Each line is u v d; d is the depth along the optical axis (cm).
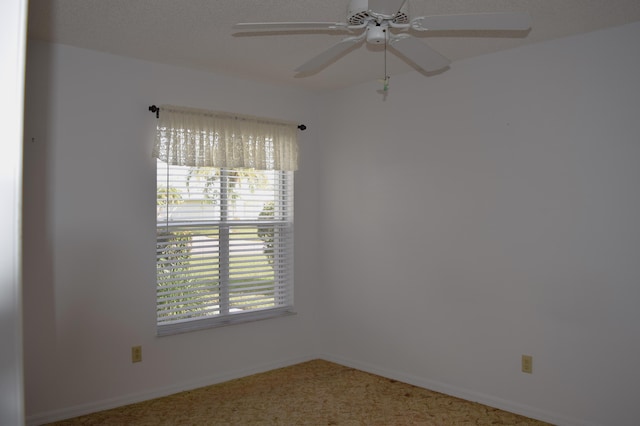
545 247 311
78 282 319
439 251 365
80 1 244
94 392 325
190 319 377
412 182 381
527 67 319
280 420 313
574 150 299
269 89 416
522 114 321
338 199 437
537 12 259
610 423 285
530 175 318
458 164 354
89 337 323
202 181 384
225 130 379
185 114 358
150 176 350
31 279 302
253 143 395
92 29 284
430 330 370
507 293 328
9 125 45
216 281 392
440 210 364
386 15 184
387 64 356
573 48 299
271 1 244
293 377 398
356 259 423
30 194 302
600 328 289
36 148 303
